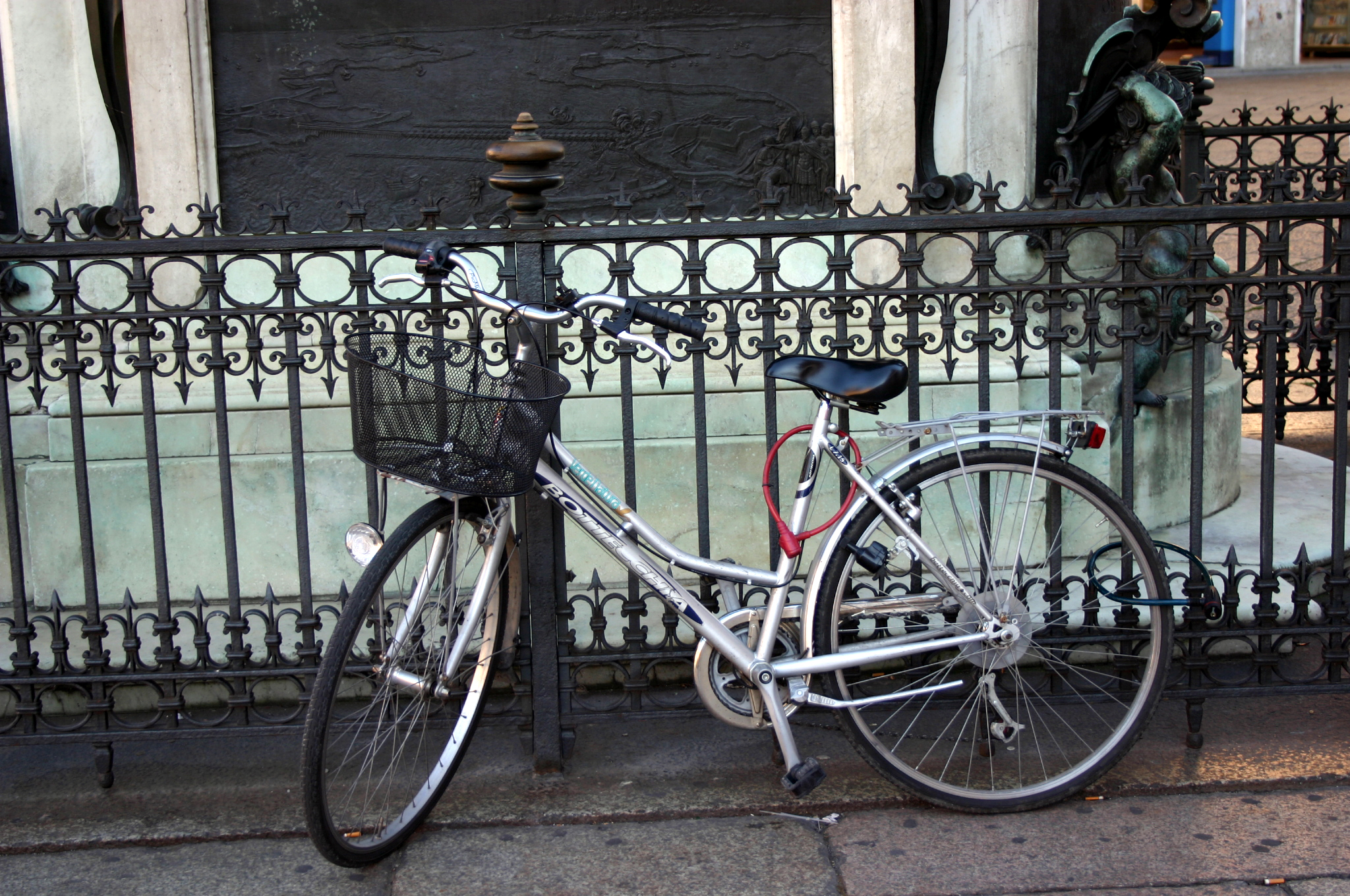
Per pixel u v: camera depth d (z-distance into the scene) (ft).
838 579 9.20
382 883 8.71
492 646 9.71
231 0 13.32
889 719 9.66
